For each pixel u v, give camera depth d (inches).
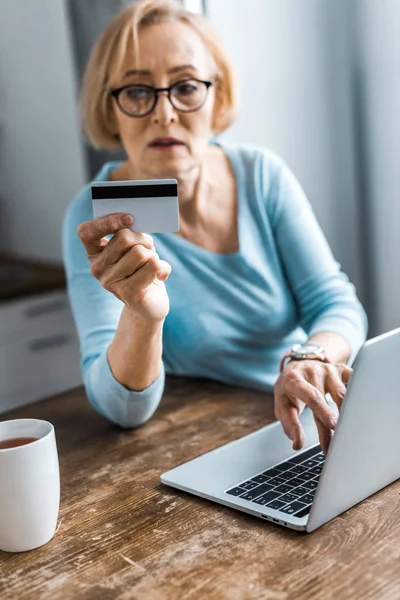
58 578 31.5
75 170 98.7
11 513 32.9
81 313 53.9
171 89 54.7
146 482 39.6
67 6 92.4
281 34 83.0
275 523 34.1
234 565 31.3
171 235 60.2
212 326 59.3
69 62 94.3
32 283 95.6
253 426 45.9
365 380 31.7
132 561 32.3
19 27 99.9
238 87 62.6
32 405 52.3
